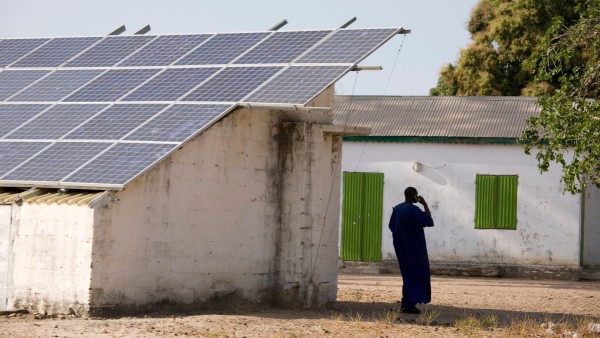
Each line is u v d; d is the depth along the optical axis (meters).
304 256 19.11
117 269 16.89
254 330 15.84
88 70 20.58
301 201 19.12
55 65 21.12
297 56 19.05
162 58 20.38
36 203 17.22
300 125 19.16
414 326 17.00
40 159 17.83
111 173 16.94
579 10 19.59
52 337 14.44
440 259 33.38
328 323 17.06
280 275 19.17
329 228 19.86
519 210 32.94
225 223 18.42
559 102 18.31
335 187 20.06
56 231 17.03
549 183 32.72
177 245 17.70
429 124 34.12
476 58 47.41
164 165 17.41
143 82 19.52
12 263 17.39
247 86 18.39
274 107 17.62
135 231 17.11
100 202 16.67
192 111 18.14
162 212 17.45
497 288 27.67
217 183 18.27
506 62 47.19
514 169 33.00
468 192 33.25
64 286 16.88
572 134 18.08
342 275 32.47
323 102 19.83
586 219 35.22
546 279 32.56
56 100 19.66
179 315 17.45
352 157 34.09
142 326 15.73
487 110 35.00
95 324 15.82
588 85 18.61
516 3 46.81
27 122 19.06
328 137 19.80
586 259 35.28
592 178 18.36
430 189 33.50
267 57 19.30
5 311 16.98
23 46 22.25
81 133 18.30
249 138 18.77
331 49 18.94
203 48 20.33
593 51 19.08
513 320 18.36
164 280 17.55
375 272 33.53
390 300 22.25
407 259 19.08
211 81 18.94
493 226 33.06
